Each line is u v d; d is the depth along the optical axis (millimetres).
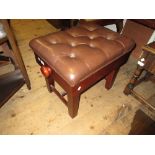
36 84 1279
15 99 1148
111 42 908
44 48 833
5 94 1019
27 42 1745
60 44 863
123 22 1605
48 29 1992
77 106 971
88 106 1143
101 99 1200
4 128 976
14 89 1060
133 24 1565
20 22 2074
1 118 1028
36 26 2029
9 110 1077
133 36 1592
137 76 1082
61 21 1809
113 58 858
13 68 1404
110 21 1366
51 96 1189
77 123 1034
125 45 929
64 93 1080
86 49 831
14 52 929
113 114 1107
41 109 1098
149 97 1251
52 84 1123
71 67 724
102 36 983
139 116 1106
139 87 1322
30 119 1034
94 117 1077
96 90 1264
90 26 1065
